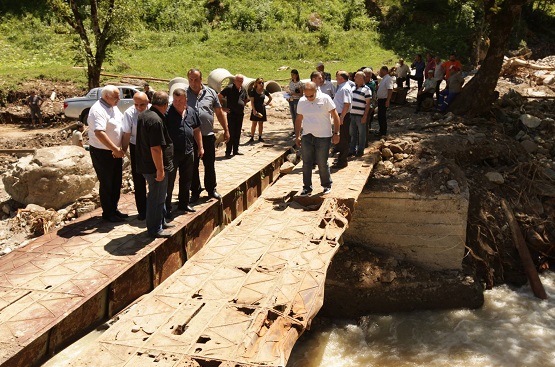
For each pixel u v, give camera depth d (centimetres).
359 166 1012
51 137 1719
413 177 1077
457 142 1221
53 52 2764
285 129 1486
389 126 1412
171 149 657
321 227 746
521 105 1545
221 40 3064
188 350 443
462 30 3291
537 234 1131
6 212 895
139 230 702
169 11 3225
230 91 1093
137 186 725
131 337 467
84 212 867
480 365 848
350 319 1013
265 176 1059
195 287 562
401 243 1070
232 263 622
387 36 3319
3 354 429
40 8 3152
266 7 3319
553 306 1018
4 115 2109
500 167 1244
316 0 3534
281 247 667
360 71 1057
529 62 2370
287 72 2788
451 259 1057
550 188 1210
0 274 575
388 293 1023
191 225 746
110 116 685
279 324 486
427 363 865
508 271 1103
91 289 541
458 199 1027
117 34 2084
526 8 3662
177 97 695
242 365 420
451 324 973
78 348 537
